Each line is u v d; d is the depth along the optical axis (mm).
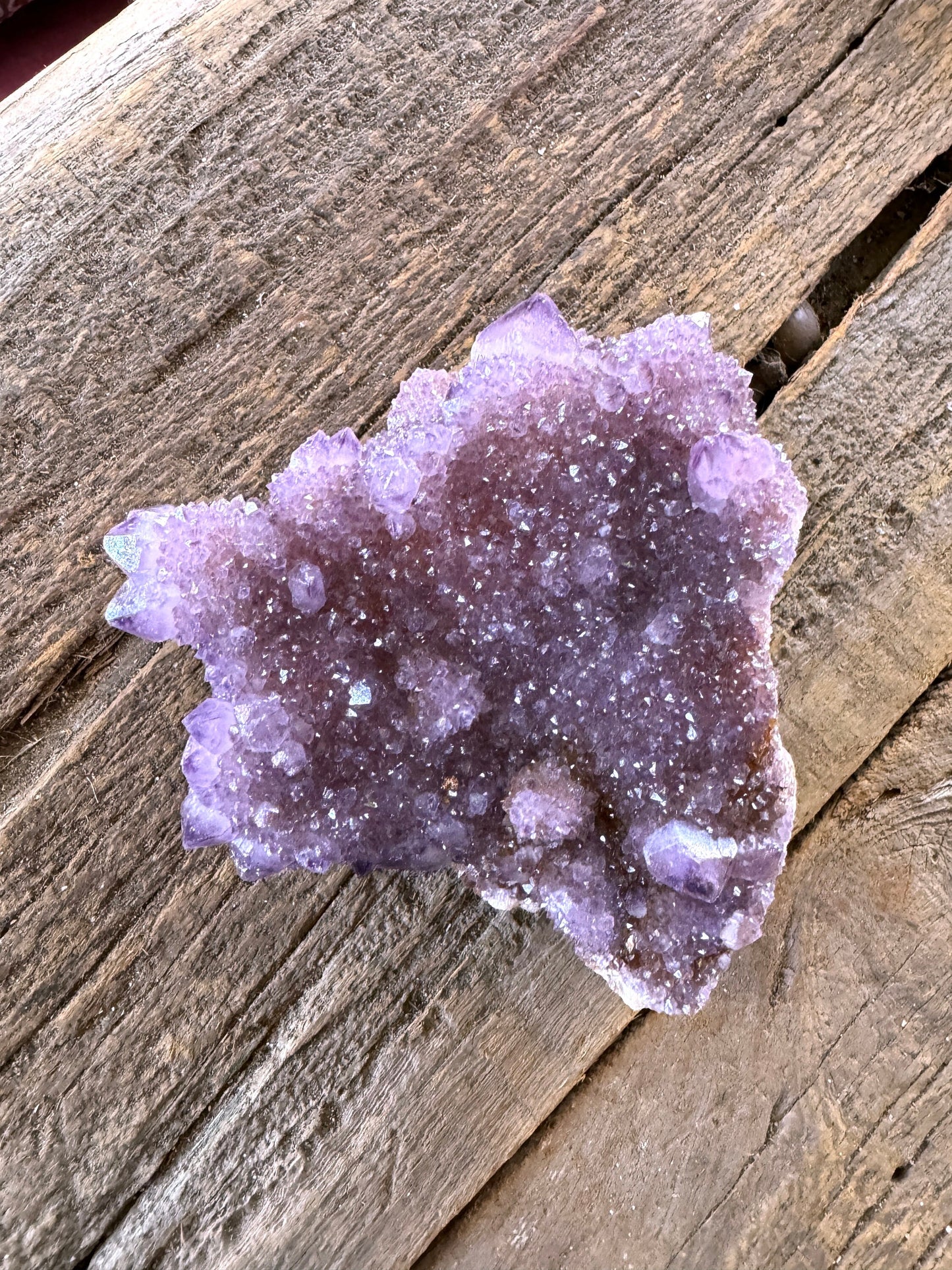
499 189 163
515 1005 157
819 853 160
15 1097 155
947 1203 157
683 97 163
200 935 157
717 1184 158
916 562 160
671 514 137
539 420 137
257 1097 156
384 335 161
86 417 160
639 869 139
